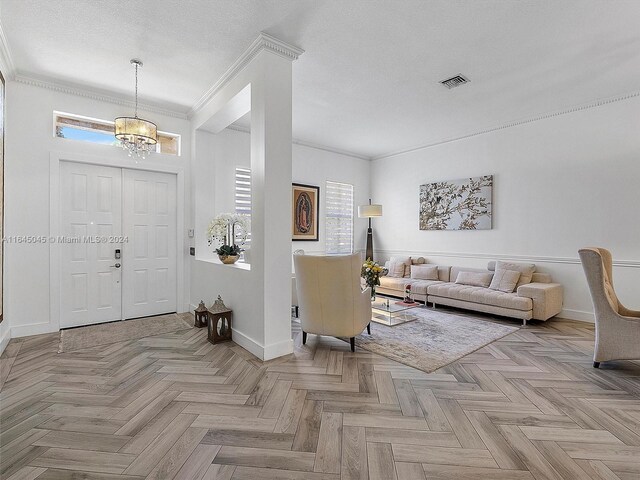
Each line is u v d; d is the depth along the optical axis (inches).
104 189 162.6
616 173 160.6
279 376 104.1
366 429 76.3
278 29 109.0
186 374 105.1
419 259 242.4
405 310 181.9
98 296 161.2
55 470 62.7
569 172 175.3
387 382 100.5
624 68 132.6
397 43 116.5
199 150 181.6
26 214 140.7
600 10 98.0
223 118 161.6
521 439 72.8
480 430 76.1
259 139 117.7
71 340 136.6
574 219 173.8
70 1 95.0
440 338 142.8
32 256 142.4
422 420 80.0
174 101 167.9
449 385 98.9
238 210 205.3
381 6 97.4
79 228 155.9
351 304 123.7
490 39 113.6
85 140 156.0
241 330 132.6
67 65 132.0
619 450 69.2
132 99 164.1
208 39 114.4
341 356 121.6
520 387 97.9
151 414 81.9
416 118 190.5
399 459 66.2
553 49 119.5
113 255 165.0
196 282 179.9
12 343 132.4
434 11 99.5
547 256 183.6
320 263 122.9
